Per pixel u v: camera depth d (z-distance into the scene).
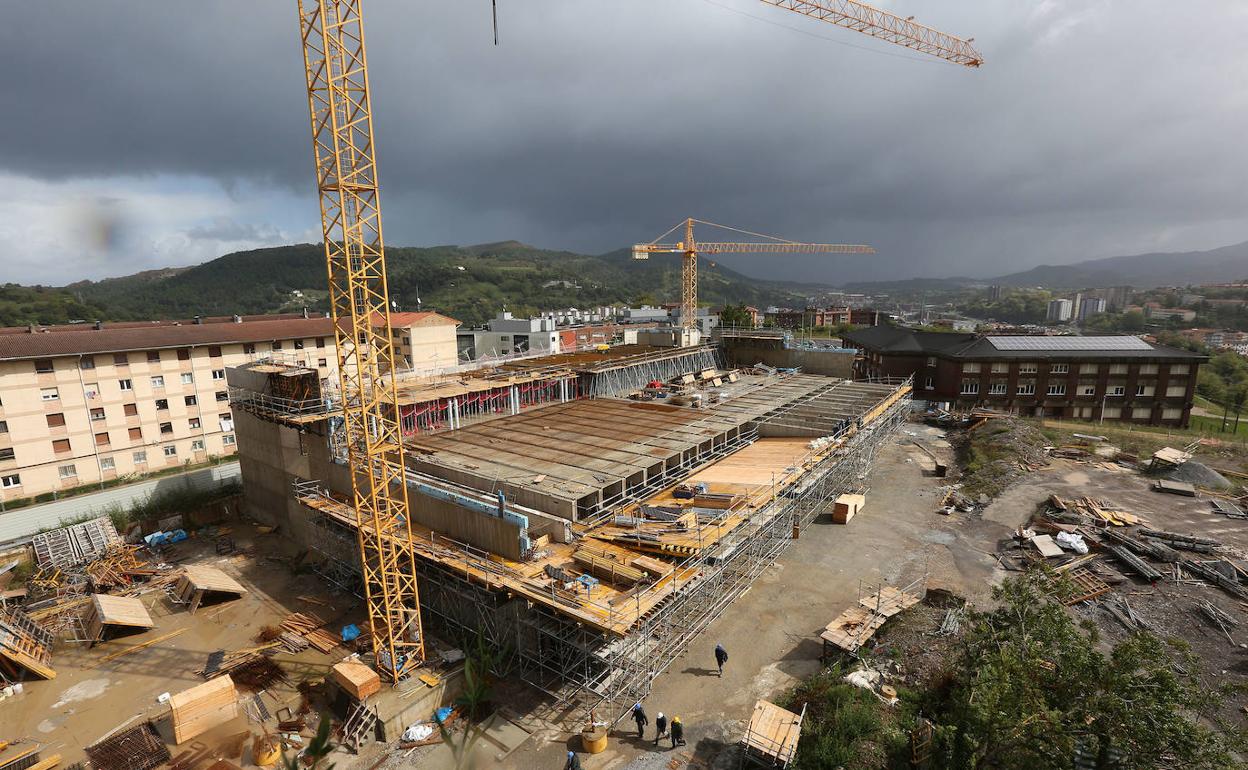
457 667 30.00
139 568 42.69
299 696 29.42
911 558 40.03
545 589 27.41
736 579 35.31
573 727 26.53
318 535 41.97
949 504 49.03
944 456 63.28
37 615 36.69
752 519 33.84
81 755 26.44
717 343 86.00
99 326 76.69
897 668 28.67
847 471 48.50
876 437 53.28
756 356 83.69
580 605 26.03
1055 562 37.50
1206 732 17.97
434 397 47.44
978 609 33.12
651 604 25.75
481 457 41.09
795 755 23.53
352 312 28.23
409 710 27.00
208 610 37.72
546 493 34.09
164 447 66.31
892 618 32.72
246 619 36.72
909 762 22.72
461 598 32.53
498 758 24.95
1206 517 42.47
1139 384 80.12
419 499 35.28
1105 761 17.72
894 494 52.16
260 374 45.34
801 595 35.94
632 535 31.34
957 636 30.20
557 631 28.09
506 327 119.69
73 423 59.56
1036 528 42.19
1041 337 86.75
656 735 25.83
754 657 30.62
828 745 23.53
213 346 69.50
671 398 58.78
